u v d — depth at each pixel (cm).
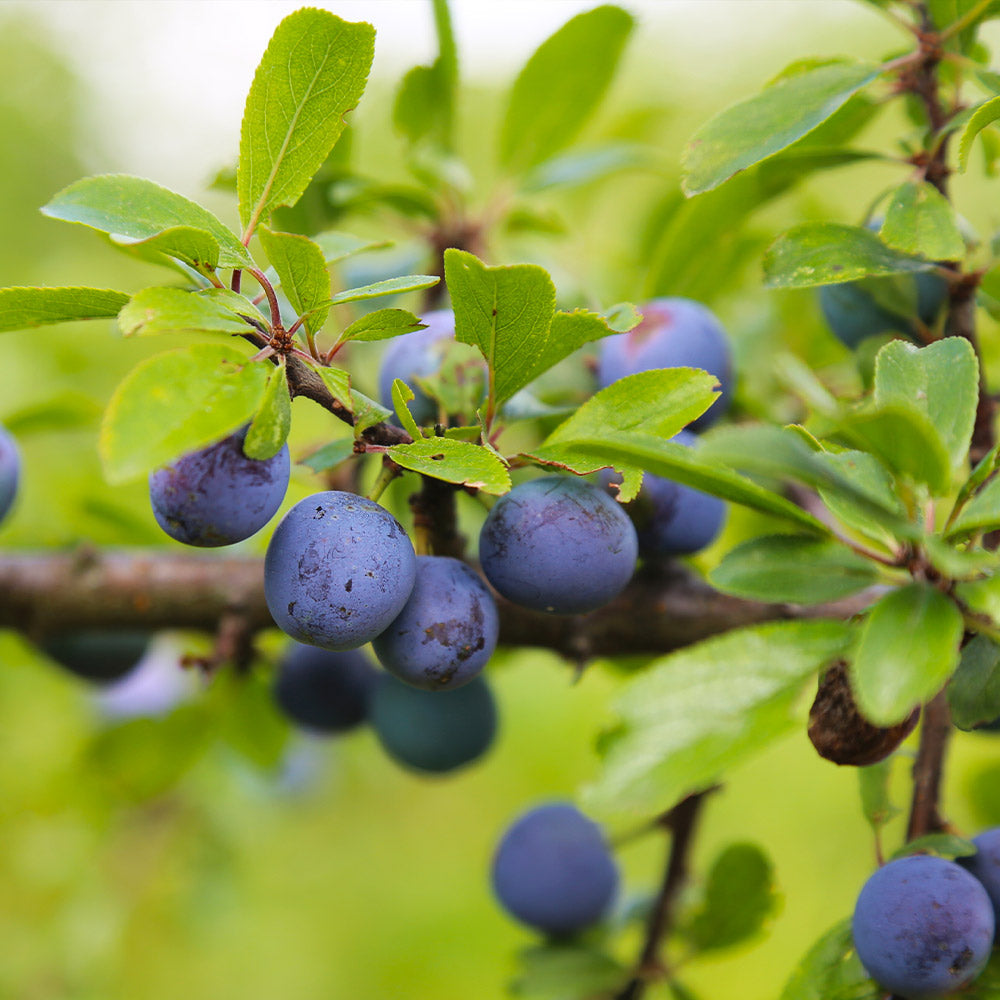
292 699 40
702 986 70
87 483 44
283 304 35
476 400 36
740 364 42
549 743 76
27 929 59
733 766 33
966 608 34
